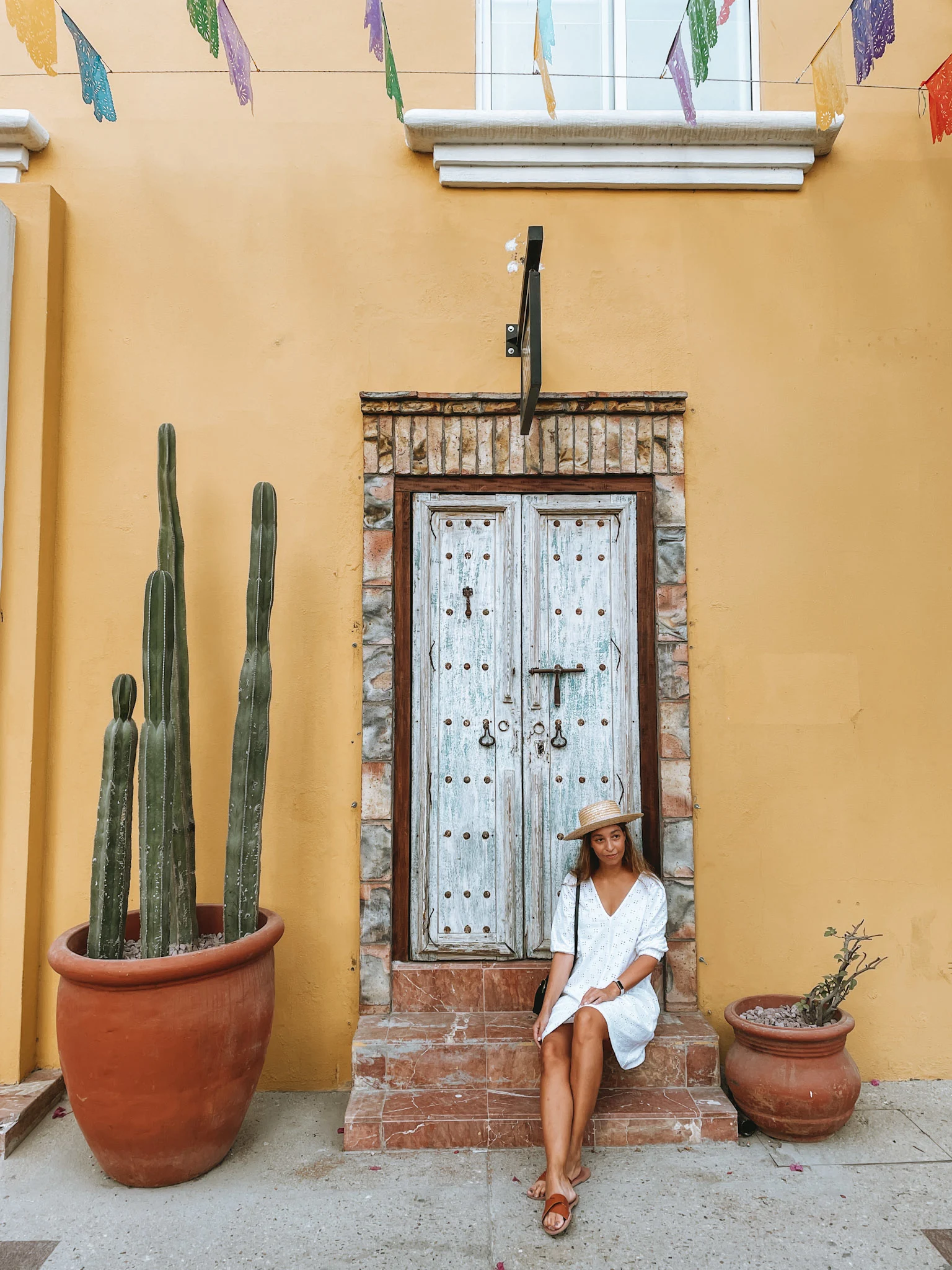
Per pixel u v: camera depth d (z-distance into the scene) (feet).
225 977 9.88
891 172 13.42
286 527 12.71
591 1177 9.96
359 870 12.35
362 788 12.36
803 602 12.83
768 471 12.97
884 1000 12.43
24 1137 10.83
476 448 12.81
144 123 13.20
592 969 10.96
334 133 13.26
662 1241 8.83
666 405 12.84
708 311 13.16
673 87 13.99
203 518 12.73
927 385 13.16
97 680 12.52
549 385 13.02
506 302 13.12
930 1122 11.19
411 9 13.47
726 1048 12.26
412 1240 8.87
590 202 13.29
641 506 13.00
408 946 12.51
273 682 12.55
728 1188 9.73
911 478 13.04
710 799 12.54
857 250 13.30
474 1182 9.89
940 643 12.88
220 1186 9.82
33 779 12.00
